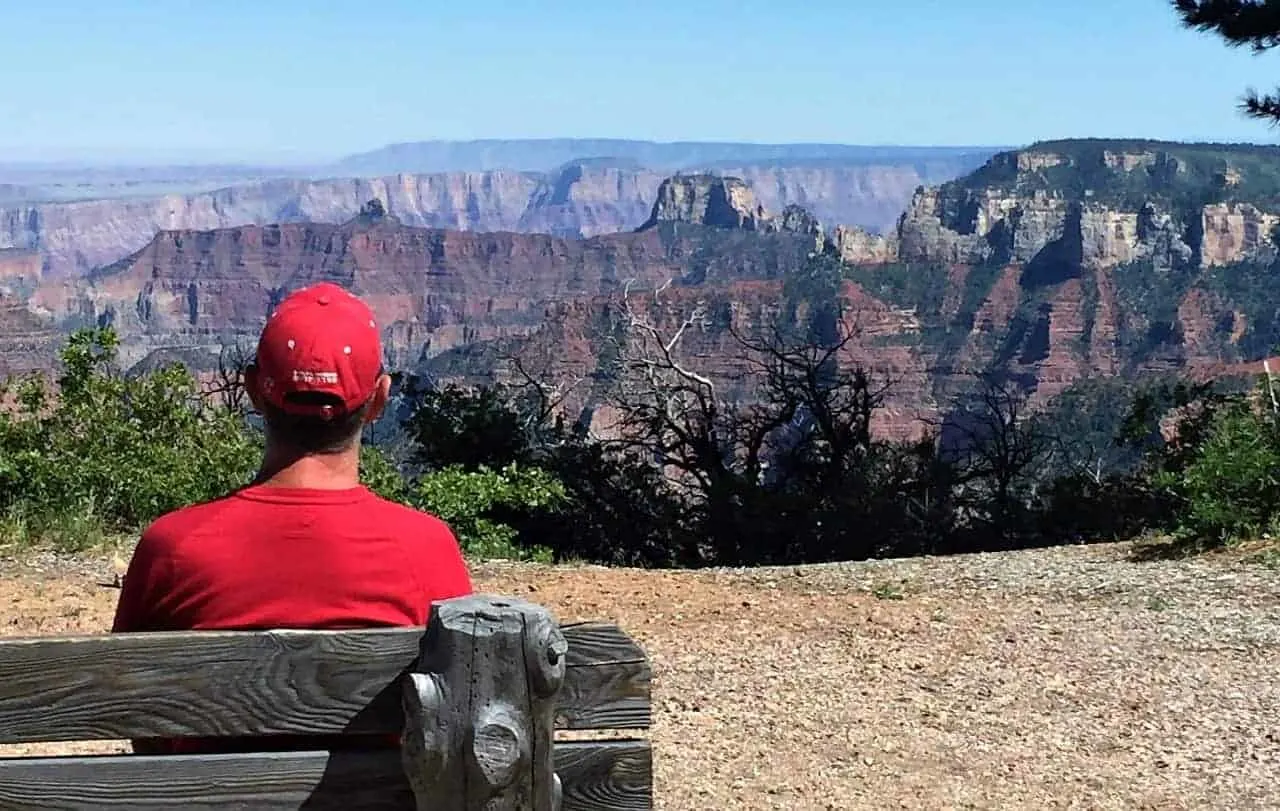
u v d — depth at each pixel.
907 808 5.59
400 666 2.47
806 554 22.03
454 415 20.66
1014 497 23.36
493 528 15.42
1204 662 8.13
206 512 2.78
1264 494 12.68
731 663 7.94
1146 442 19.11
